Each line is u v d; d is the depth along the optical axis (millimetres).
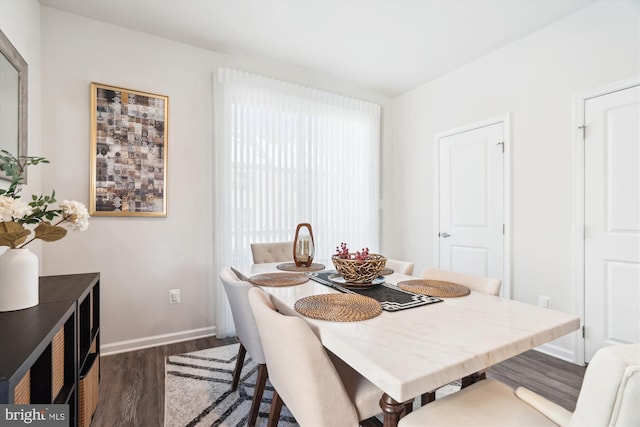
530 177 2535
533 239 2510
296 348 908
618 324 2051
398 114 3877
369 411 1052
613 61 2074
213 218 2760
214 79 2742
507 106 2699
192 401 1729
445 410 962
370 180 3645
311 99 3223
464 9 2230
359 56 2912
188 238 2658
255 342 1468
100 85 2312
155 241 2529
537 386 1913
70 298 1306
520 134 2605
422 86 3543
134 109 2436
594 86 2162
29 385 985
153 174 2506
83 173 2270
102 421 1555
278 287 1536
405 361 773
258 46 2727
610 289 2090
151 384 1907
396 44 2703
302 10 2242
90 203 2279
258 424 1544
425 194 3512
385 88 3643
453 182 3182
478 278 1579
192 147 2682
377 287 1549
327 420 929
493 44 2697
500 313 1150
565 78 2318
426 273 1836
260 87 2924
